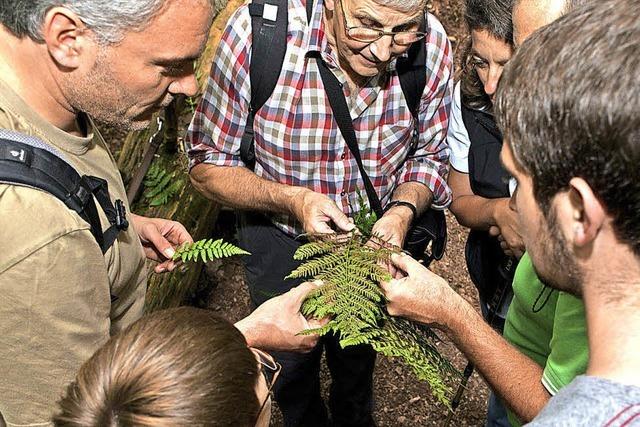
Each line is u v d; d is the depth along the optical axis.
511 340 1.99
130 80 1.37
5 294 1.22
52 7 1.22
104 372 0.91
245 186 2.27
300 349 1.71
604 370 0.80
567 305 1.34
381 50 1.88
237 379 0.94
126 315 1.81
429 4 2.16
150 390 0.88
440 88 2.23
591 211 0.80
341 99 2.08
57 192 1.26
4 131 1.26
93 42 1.28
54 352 1.33
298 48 2.02
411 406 3.33
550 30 0.87
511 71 0.90
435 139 2.38
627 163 0.75
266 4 2.00
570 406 0.77
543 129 0.83
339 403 2.96
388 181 2.37
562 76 0.81
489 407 2.36
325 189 2.29
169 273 3.00
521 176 0.92
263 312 1.65
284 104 2.11
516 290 1.82
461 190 2.46
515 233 2.12
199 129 2.33
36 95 1.37
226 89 2.15
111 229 1.46
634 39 0.76
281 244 2.43
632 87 0.74
